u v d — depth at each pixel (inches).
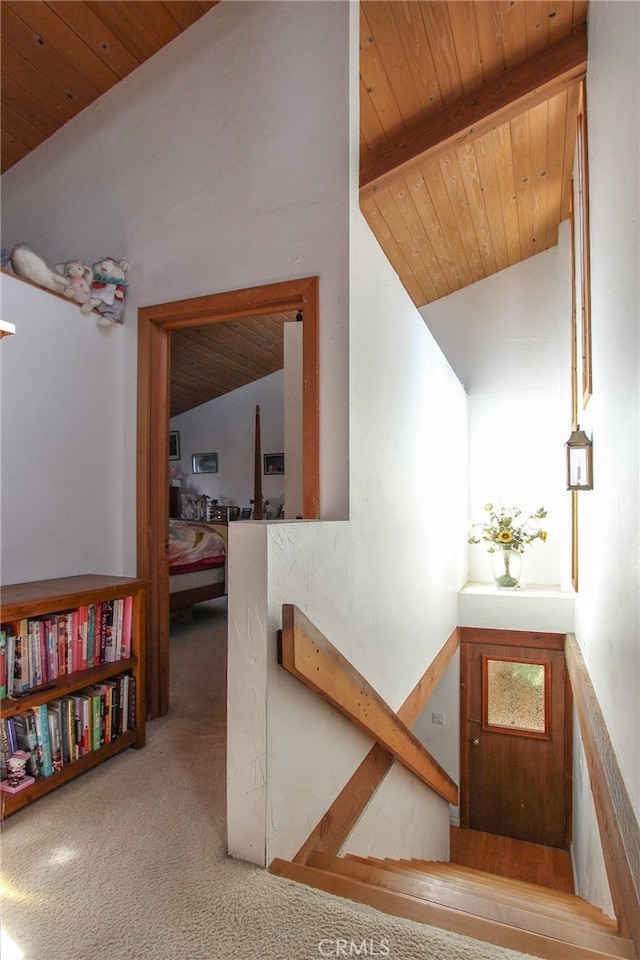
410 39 105.0
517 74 116.3
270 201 87.2
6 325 48.4
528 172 151.9
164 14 92.0
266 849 51.5
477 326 215.0
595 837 103.8
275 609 54.0
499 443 210.4
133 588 78.8
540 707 182.7
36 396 81.5
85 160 103.3
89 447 90.5
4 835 56.9
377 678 91.4
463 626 187.3
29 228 108.3
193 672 119.3
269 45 89.2
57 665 69.9
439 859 148.6
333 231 82.4
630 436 68.7
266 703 52.1
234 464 292.4
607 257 87.4
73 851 53.9
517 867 169.5
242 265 88.7
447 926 44.5
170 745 80.5
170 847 54.6
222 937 42.2
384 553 96.4
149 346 96.0
